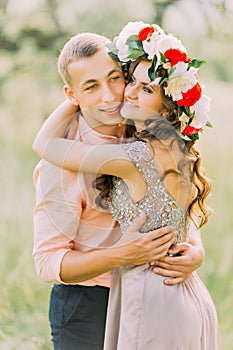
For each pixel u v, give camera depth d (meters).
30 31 8.96
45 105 9.27
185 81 2.43
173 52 2.41
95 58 2.46
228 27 8.41
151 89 2.46
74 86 2.50
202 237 6.00
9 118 9.75
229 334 4.25
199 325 2.47
